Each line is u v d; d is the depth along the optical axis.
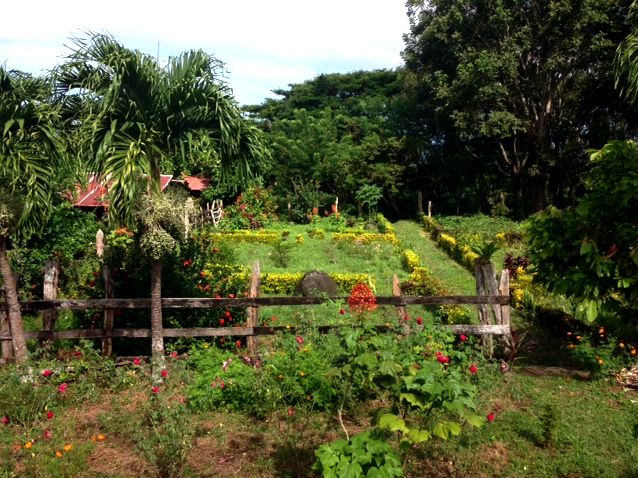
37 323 9.29
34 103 6.19
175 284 8.14
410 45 29.39
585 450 4.99
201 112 6.91
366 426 5.47
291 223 29.88
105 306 7.10
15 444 5.05
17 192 6.33
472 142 32.38
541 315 9.66
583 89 25.45
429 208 29.94
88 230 13.24
